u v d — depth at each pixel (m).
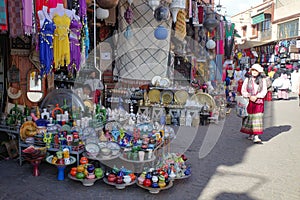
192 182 3.99
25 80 5.05
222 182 4.00
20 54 4.95
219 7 9.60
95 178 3.74
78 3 4.13
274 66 15.58
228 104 11.36
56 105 4.66
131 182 3.70
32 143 4.26
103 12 4.79
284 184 3.97
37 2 3.60
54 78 5.44
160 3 5.06
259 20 23.34
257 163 4.81
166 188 3.63
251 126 6.19
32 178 3.95
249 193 3.68
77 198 3.42
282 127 7.83
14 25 3.40
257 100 6.07
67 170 4.19
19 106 4.93
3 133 4.90
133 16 4.86
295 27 19.33
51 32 3.71
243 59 16.08
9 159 4.66
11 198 3.38
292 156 5.22
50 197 3.43
